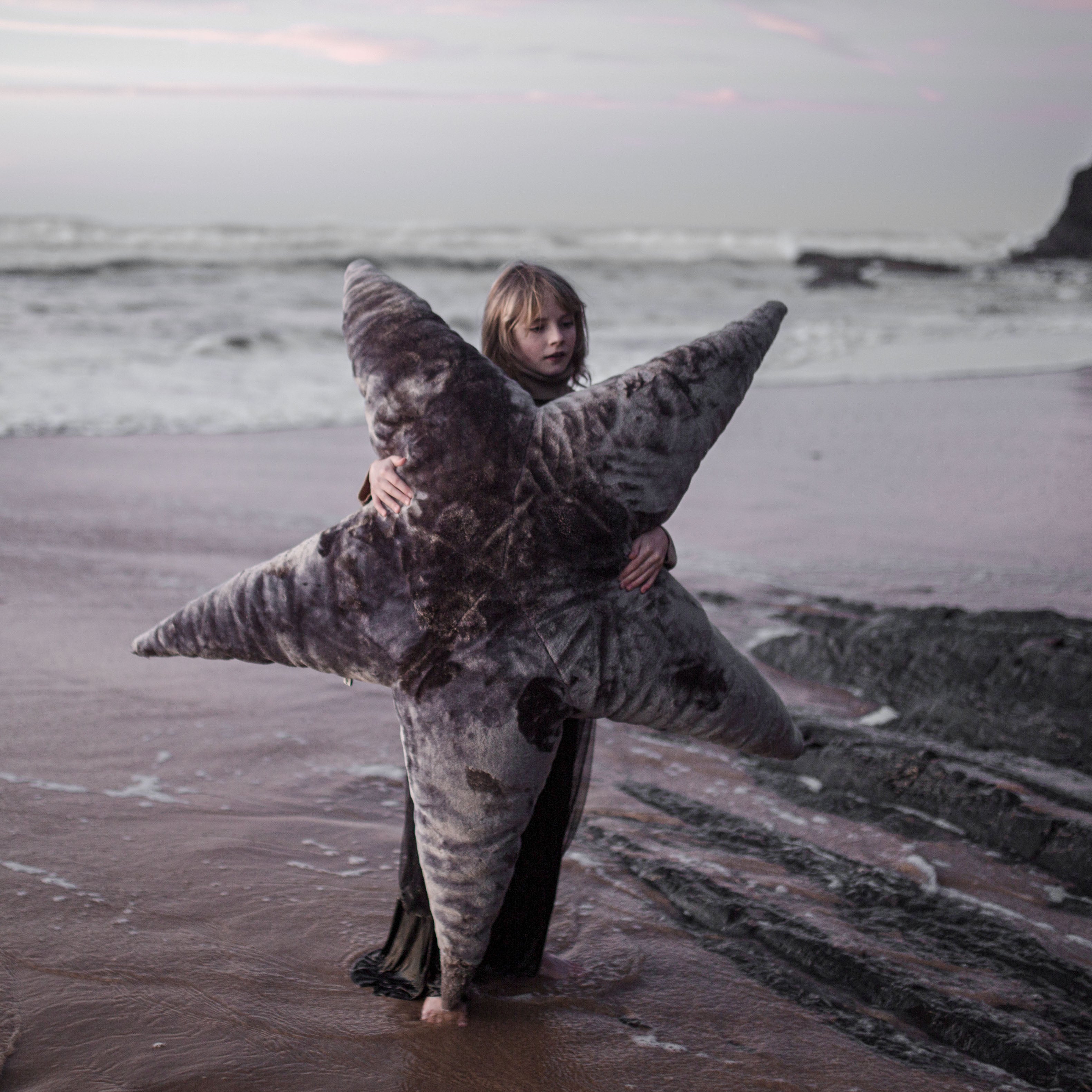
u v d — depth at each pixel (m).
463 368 2.13
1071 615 5.08
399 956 2.47
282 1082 2.07
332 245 33.03
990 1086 2.18
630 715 2.20
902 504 7.54
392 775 3.57
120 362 13.27
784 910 2.82
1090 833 3.10
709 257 42.00
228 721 3.89
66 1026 2.18
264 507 7.06
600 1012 2.39
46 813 3.08
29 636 4.56
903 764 3.56
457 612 2.06
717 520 6.98
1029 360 16.66
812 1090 2.15
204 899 2.72
